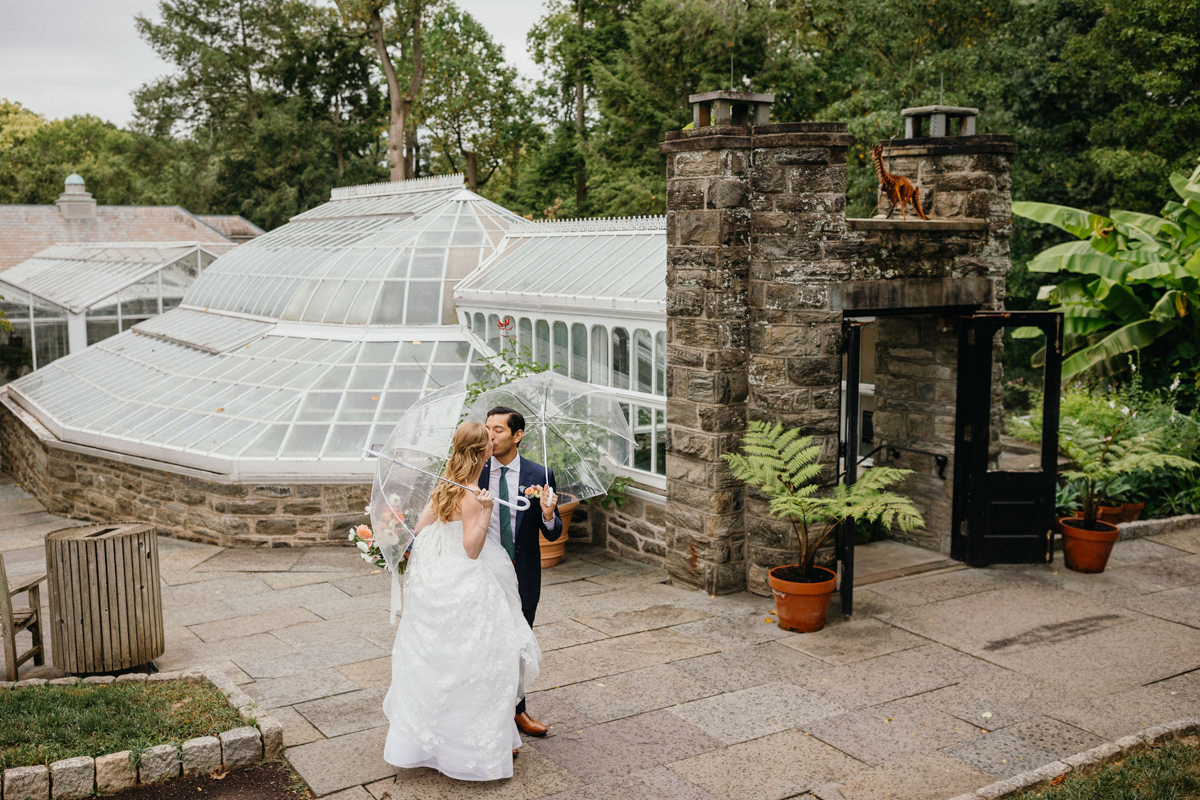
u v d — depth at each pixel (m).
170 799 4.80
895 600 8.00
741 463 7.59
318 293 14.41
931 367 9.35
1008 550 8.87
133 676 6.10
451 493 4.81
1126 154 22.83
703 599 8.20
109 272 24.36
